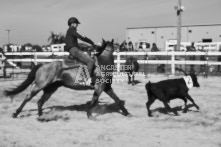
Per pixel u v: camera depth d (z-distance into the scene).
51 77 6.84
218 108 8.18
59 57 18.98
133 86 13.02
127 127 6.30
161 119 6.99
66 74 6.91
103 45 7.19
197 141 5.25
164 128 6.18
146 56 18.09
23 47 24.25
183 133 5.77
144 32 33.66
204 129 6.04
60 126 6.40
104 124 6.57
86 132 5.90
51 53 18.30
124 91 11.60
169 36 32.78
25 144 5.14
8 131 5.98
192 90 11.73
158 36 33.22
